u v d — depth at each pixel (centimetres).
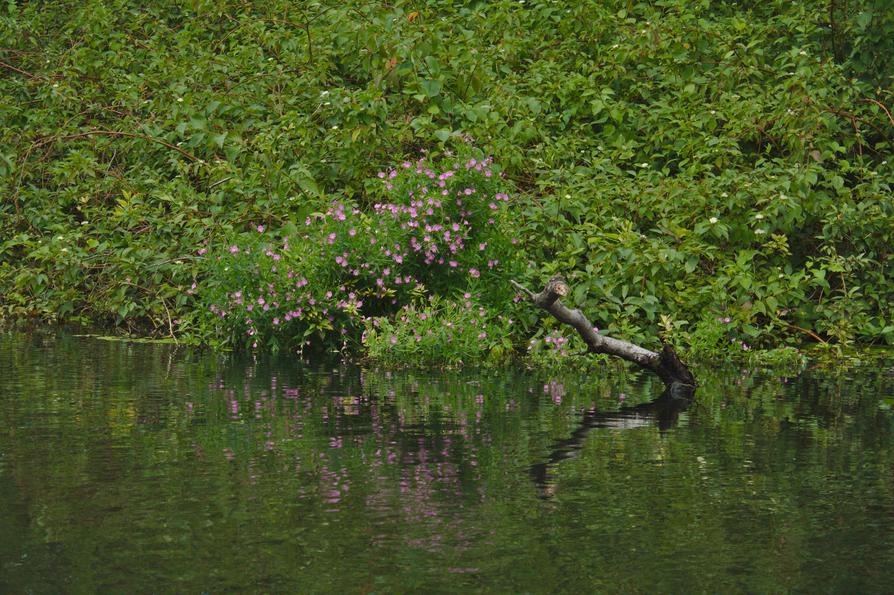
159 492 664
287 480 694
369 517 622
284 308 1238
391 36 1455
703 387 1054
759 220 1320
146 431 825
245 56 1623
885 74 1542
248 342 1245
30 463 727
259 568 542
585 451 783
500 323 1260
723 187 1345
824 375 1127
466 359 1183
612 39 1614
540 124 1461
